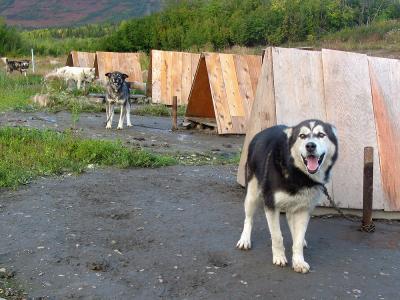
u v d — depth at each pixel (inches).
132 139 198.8
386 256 93.7
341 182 115.2
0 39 709.9
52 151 155.3
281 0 677.9
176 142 199.8
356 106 121.7
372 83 125.1
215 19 672.4
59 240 95.5
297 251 85.5
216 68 224.2
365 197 106.0
